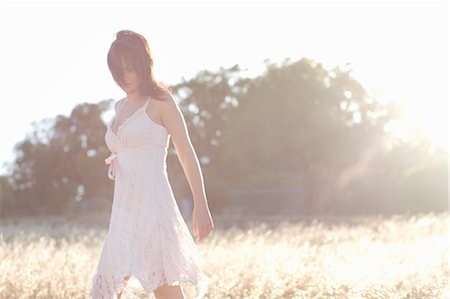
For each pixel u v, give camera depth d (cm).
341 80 4703
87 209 4650
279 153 4603
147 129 418
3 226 2445
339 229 1738
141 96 423
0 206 4797
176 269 414
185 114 6075
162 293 418
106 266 421
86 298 687
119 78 421
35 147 5491
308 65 4709
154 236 414
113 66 420
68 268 814
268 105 4606
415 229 1566
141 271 408
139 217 416
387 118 4791
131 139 419
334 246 1199
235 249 1001
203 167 5791
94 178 4819
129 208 419
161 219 417
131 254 411
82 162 4841
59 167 5491
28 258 901
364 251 1000
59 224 2528
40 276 757
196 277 420
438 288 662
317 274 757
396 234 1489
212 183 3881
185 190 4159
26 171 5344
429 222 1614
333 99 4647
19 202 4991
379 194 4159
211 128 5972
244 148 4678
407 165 4825
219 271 776
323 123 4450
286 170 5119
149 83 421
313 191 4450
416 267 798
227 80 6034
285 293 695
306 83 4619
